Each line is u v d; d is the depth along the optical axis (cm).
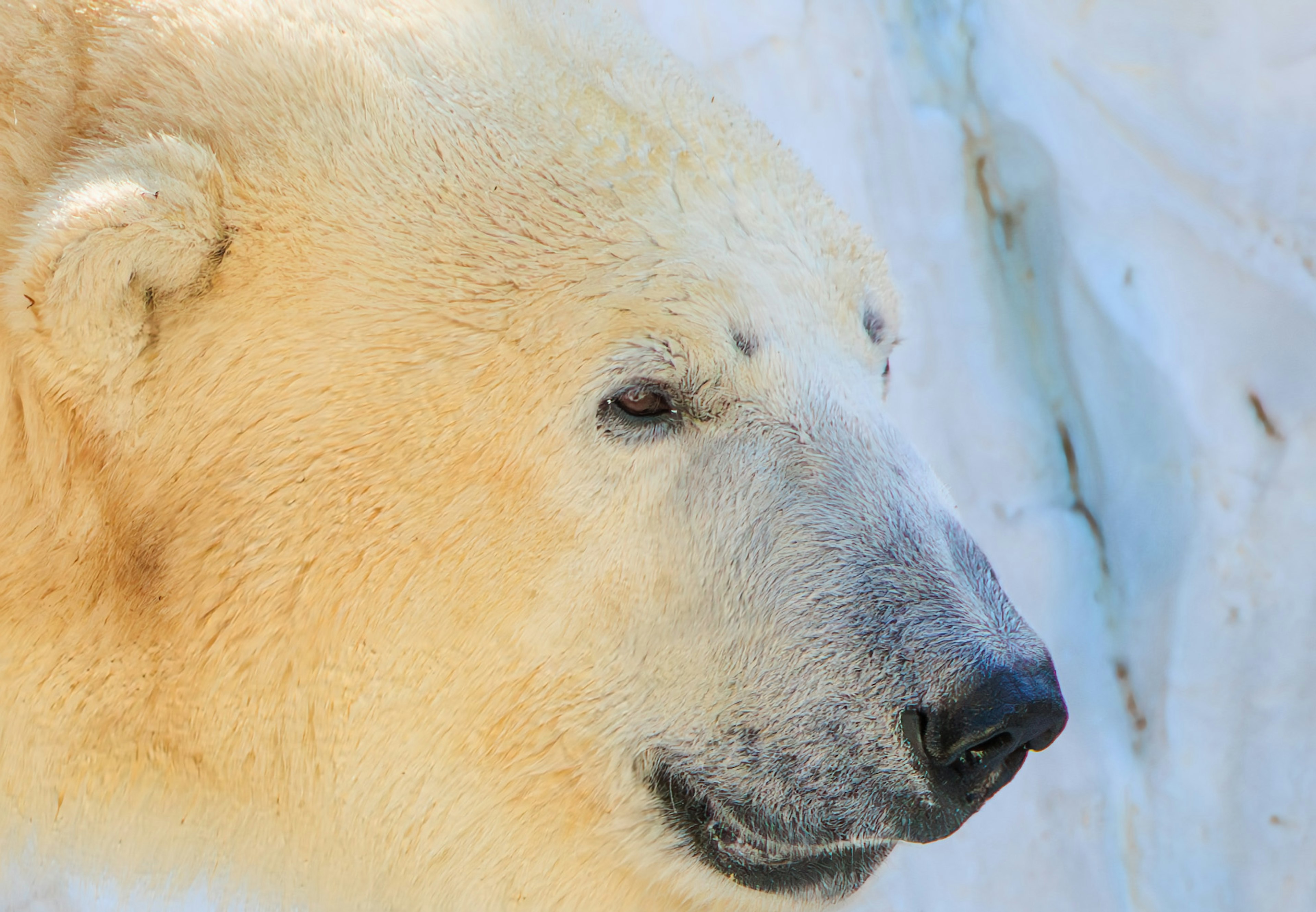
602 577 466
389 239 465
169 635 466
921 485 468
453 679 467
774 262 468
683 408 466
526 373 464
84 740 468
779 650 466
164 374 464
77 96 467
